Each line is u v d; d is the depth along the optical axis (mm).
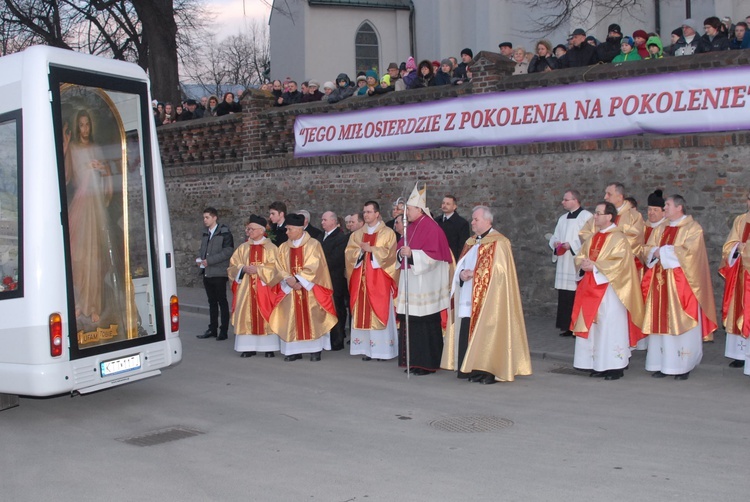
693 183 11672
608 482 6000
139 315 8586
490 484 6039
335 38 28938
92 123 8234
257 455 6988
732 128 11164
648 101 11836
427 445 7102
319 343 11328
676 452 6676
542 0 21531
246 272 11297
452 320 9805
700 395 8664
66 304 7840
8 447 7523
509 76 13305
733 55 11062
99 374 8117
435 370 10148
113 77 8406
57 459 7105
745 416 7773
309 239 11328
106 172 8344
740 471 6172
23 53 7914
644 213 12102
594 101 12344
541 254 13227
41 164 7766
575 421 7734
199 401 9070
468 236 12094
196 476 6496
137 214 8625
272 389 9547
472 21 25391
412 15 29062
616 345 9453
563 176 12867
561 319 11945
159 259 8812
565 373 9961
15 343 7816
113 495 6145
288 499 5895
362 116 15164
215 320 13289
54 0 25203
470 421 7859
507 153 13328
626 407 8219
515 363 9375
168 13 22625
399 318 10320
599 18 19859
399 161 14773
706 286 9578
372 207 11000
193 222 19094
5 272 7922
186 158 19156
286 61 30234
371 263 11047
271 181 17109
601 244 9453
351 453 6941
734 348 9781
